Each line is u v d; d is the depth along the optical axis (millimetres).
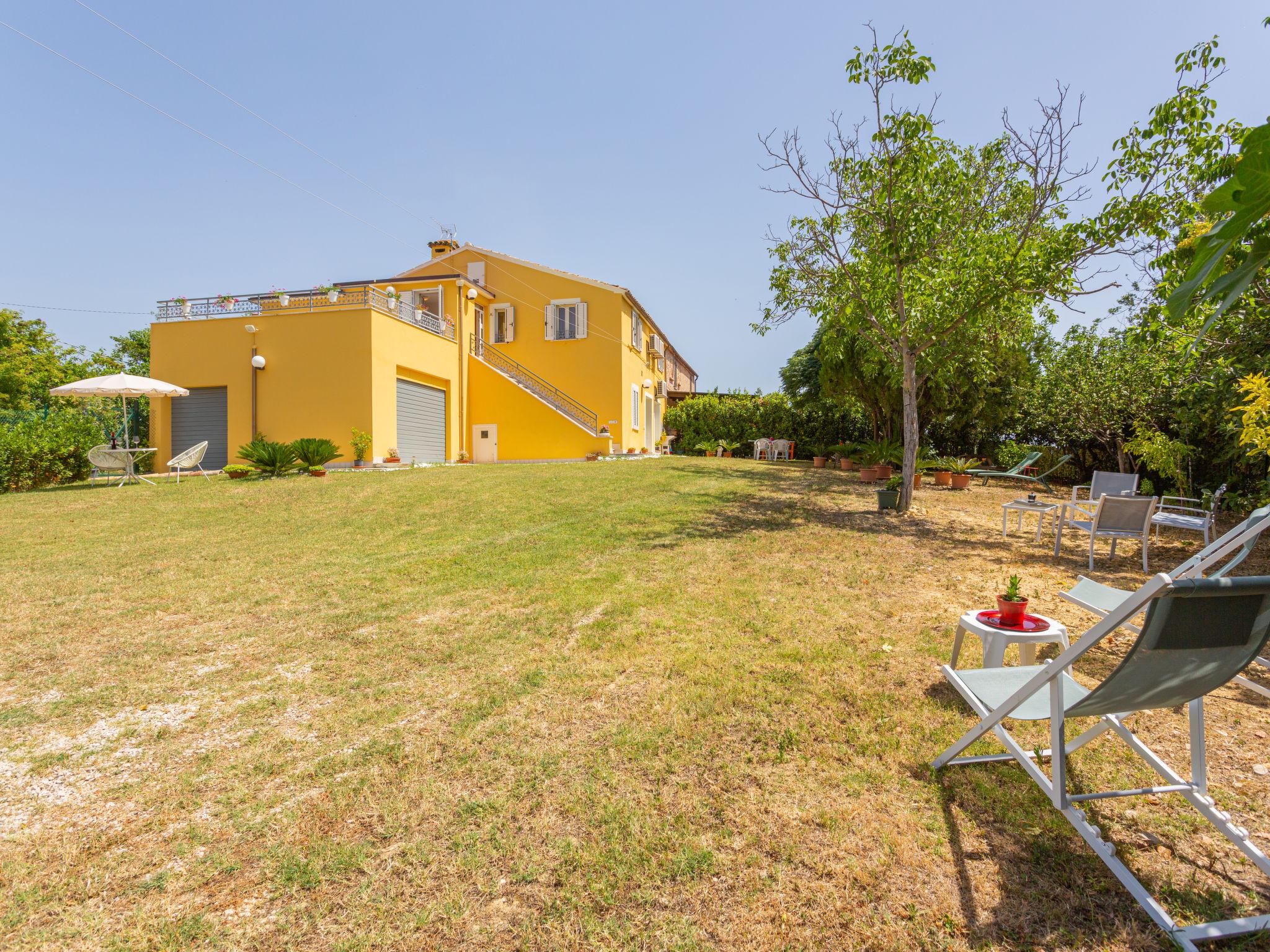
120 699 3689
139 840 2416
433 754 3010
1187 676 2055
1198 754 2264
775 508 11062
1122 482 9062
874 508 11359
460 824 2473
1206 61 7504
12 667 4188
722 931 1921
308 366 16344
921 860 2234
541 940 1894
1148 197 8250
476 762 2930
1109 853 2027
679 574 6504
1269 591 1923
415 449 18312
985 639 3395
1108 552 7754
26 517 9867
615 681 3838
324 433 16234
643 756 2961
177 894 2121
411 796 2668
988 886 2105
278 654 4391
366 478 13766
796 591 5871
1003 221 10570
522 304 23156
